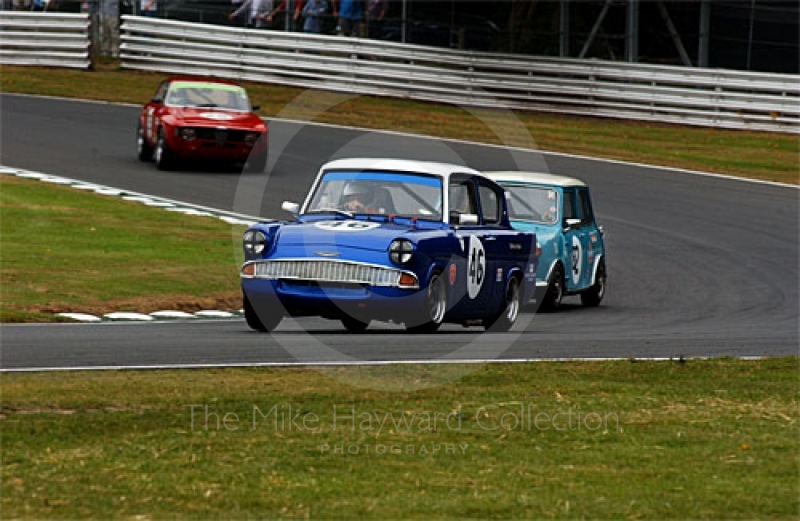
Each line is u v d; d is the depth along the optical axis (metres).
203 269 59.25
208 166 96.38
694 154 107.19
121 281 54.25
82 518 21.20
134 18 142.88
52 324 43.34
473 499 22.83
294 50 134.62
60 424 27.03
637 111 120.00
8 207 73.25
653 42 137.88
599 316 53.56
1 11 143.75
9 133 105.25
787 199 91.38
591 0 134.62
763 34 126.81
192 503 22.17
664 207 86.94
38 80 134.88
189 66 139.75
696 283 65.19
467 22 141.62
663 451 26.95
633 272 68.06
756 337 46.72
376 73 129.88
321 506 22.17
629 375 35.66
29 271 54.69
